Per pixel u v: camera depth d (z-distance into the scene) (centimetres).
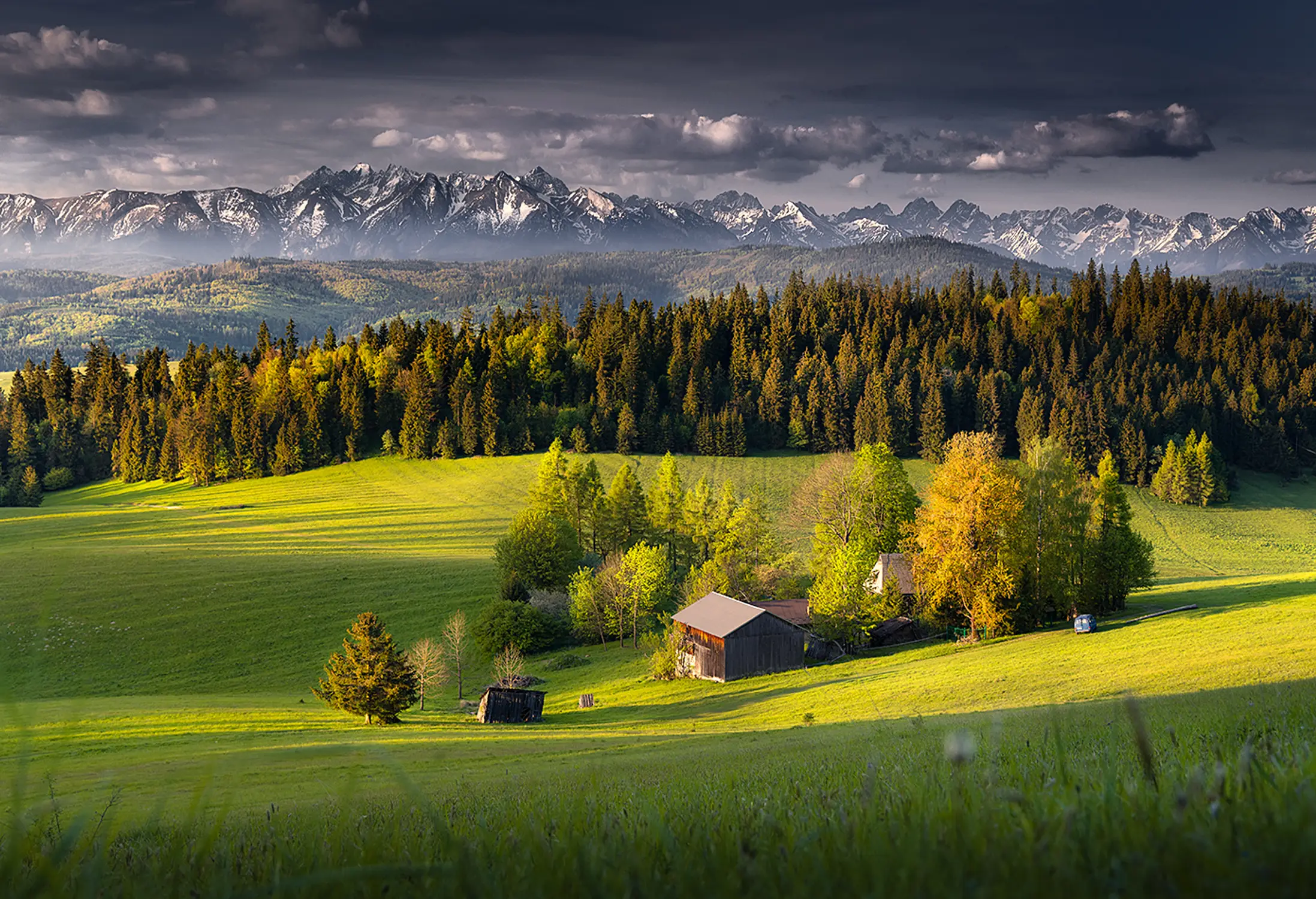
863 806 187
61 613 7719
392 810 388
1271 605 4962
